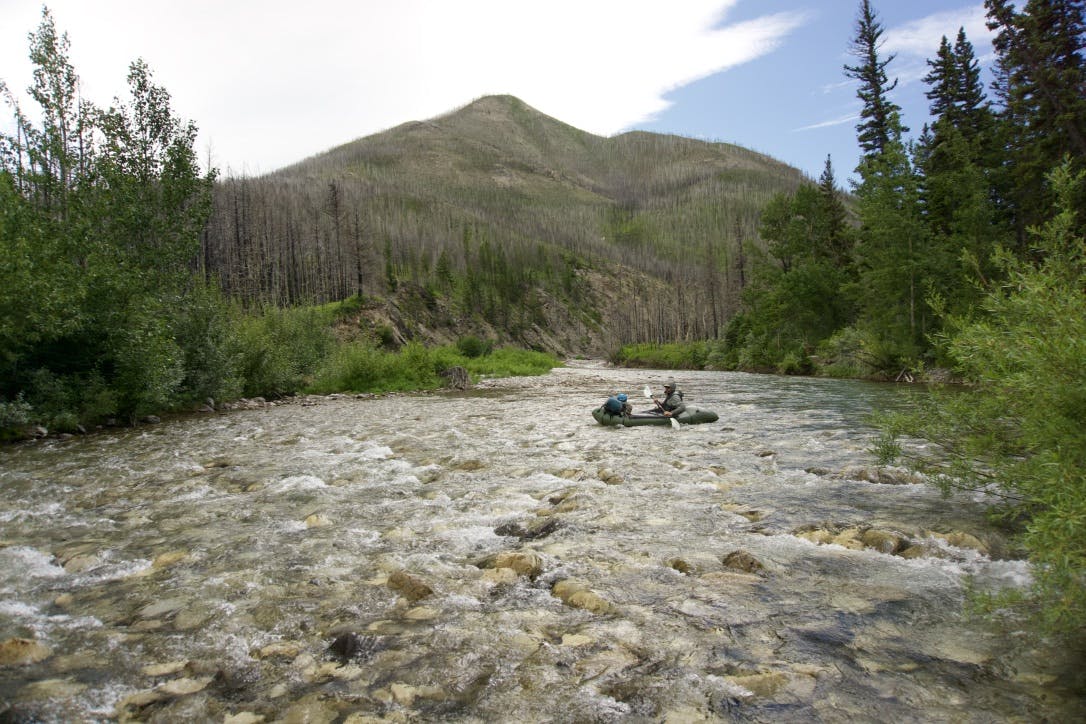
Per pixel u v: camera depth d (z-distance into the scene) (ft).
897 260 113.50
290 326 118.42
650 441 45.11
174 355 68.69
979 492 26.86
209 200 81.15
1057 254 16.25
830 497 27.20
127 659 13.64
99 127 75.92
